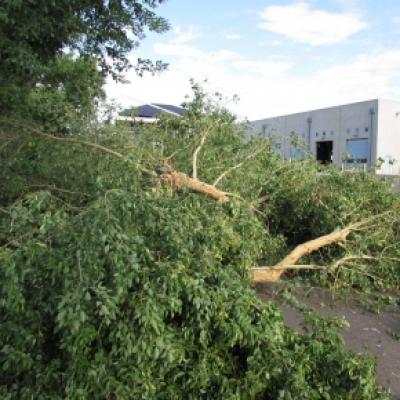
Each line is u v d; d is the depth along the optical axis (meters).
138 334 2.44
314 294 5.54
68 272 2.40
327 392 2.78
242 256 3.99
